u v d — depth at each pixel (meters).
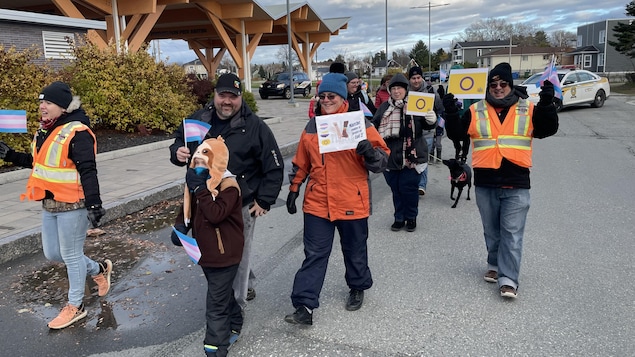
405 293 4.19
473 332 3.50
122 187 7.77
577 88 19.86
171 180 8.27
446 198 7.54
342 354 3.27
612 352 3.20
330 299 4.13
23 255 5.32
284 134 14.62
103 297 4.26
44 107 3.53
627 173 8.78
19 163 3.88
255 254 5.29
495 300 4.00
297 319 3.54
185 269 4.86
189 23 30.66
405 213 5.88
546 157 10.74
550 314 3.73
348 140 3.45
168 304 4.11
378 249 5.34
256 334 3.57
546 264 4.72
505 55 80.25
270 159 3.54
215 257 3.07
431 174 9.34
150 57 13.68
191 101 15.66
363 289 3.91
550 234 5.60
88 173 3.52
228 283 3.15
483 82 4.72
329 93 3.61
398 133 5.57
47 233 3.73
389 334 3.51
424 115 5.44
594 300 3.94
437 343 3.37
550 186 8.00
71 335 3.64
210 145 3.05
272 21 30.12
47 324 3.82
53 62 13.48
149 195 7.26
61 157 3.56
